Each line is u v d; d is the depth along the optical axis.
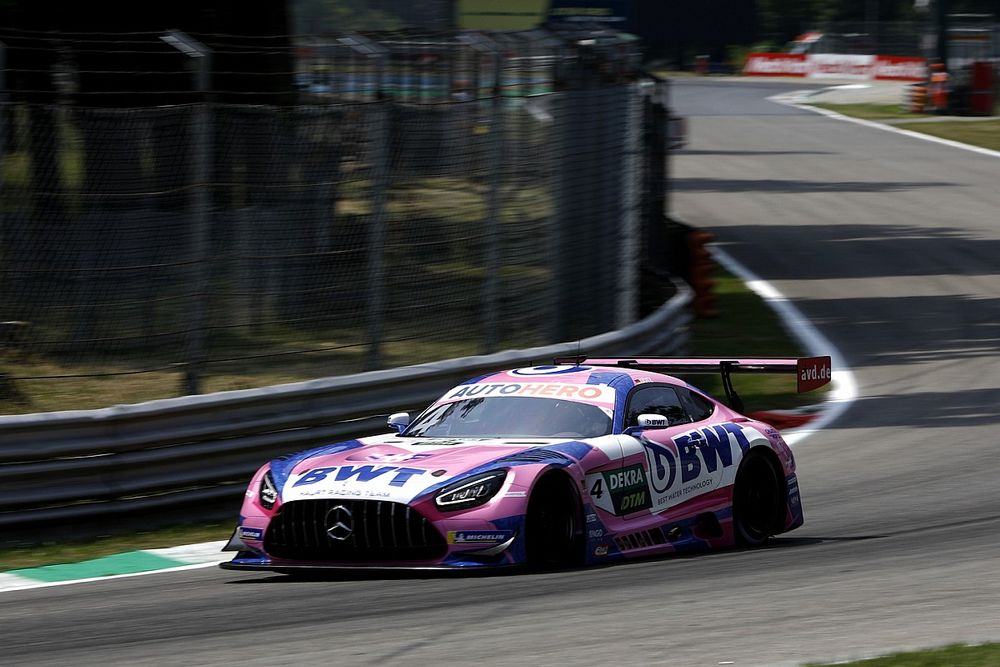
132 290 47.50
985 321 79.25
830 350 71.50
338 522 28.81
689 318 67.62
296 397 42.16
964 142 186.00
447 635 23.28
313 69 69.81
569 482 30.09
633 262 62.22
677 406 34.84
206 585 30.69
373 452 31.19
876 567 29.92
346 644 22.84
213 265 46.06
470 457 29.91
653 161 80.06
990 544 32.56
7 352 45.66
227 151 46.81
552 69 55.62
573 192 55.94
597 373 34.56
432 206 49.16
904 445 50.28
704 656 21.02
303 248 47.44
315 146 47.06
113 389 47.34
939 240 110.25
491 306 50.31
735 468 34.81
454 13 107.56
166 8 66.00
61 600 29.55
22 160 44.91
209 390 47.56
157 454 38.69
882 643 21.66
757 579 28.58
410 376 45.38
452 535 28.38
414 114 48.50
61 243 45.88
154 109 41.72
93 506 37.56
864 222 120.25
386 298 47.88
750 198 135.75
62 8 63.75
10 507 36.28
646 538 31.91
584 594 26.84
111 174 46.91
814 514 40.16
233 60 68.00
